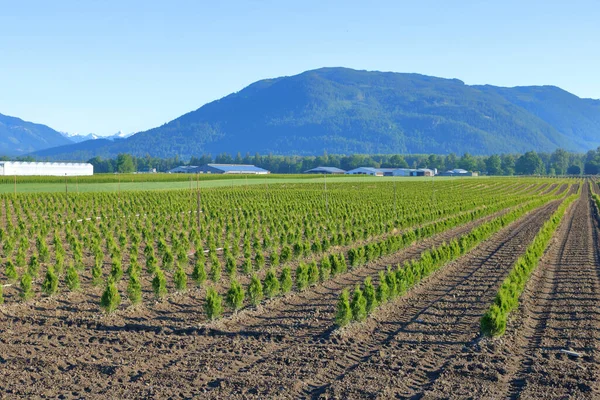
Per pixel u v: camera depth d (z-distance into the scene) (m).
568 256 35.19
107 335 18.22
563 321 20.62
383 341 18.19
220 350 16.94
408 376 15.03
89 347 17.02
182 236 36.47
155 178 133.75
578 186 148.38
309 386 14.27
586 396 13.81
